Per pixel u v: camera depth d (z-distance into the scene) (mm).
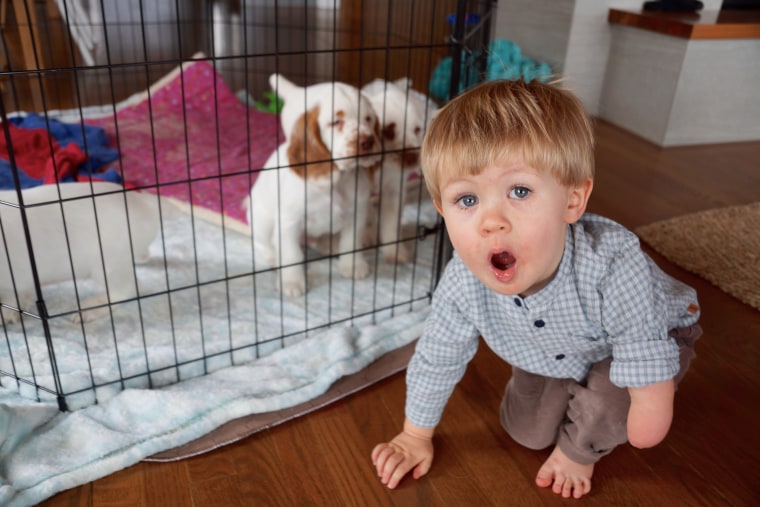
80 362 1315
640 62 2855
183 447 1142
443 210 836
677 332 989
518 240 775
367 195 1611
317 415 1232
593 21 2957
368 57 3529
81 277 1413
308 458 1138
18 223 1275
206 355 1342
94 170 1985
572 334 945
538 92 826
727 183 2355
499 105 803
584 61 3025
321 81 3238
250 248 1778
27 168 1890
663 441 1196
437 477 1109
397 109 1593
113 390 1234
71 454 1104
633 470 1134
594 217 950
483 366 1376
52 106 2689
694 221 1989
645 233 1920
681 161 2576
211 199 1901
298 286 1591
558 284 884
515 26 3234
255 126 2434
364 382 1306
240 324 1467
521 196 774
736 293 1635
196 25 4012
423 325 1467
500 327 999
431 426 1111
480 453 1160
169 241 1772
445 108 853
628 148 2713
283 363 1343
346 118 1439
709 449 1183
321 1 4652
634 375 875
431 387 1060
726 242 1873
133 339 1396
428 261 1769
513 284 798
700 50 2629
